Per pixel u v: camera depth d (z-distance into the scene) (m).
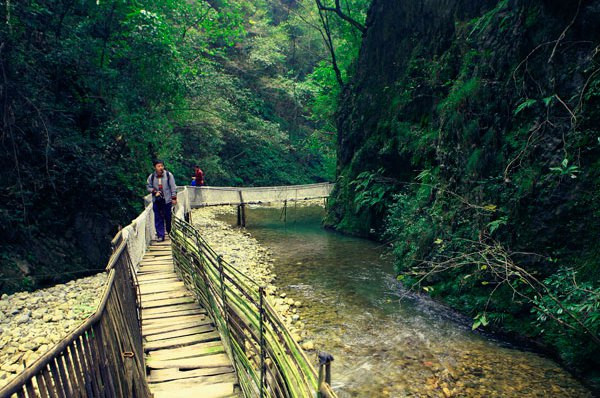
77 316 6.12
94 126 12.07
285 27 32.25
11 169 8.52
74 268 9.02
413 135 10.73
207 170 22.66
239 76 28.42
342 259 10.49
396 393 4.50
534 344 5.56
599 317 4.38
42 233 8.84
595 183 5.12
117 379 2.17
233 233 14.39
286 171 30.05
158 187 8.84
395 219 10.02
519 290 5.87
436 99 9.96
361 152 13.39
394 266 9.15
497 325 6.05
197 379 4.02
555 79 5.75
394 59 12.39
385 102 12.60
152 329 5.07
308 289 8.08
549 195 5.61
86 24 10.53
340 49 18.28
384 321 6.47
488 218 6.49
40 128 9.20
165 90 13.30
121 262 3.52
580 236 5.20
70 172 9.84
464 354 5.37
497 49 7.14
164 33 12.10
